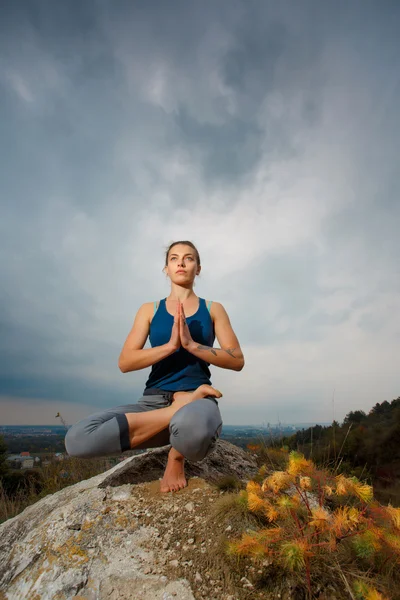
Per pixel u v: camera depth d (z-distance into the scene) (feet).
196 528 7.02
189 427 7.22
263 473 9.05
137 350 8.66
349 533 5.72
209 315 9.37
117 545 6.73
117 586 5.88
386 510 6.03
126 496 8.16
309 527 6.42
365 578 5.75
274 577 5.92
